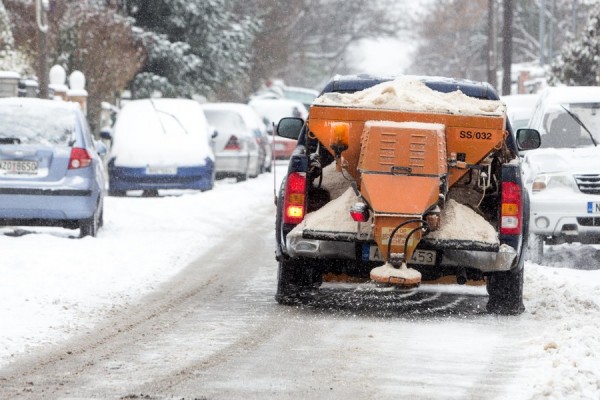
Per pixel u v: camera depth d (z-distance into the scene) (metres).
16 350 19.75
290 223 23.70
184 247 35.34
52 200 34.75
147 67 98.94
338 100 23.95
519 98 53.47
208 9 102.19
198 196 52.31
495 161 24.08
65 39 74.88
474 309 25.38
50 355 19.42
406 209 22.50
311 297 25.61
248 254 34.31
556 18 169.12
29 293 25.33
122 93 93.81
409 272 22.53
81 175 35.09
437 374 18.38
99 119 76.44
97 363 18.83
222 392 16.88
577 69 75.06
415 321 23.58
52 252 31.53
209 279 29.06
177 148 53.75
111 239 36.06
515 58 172.12
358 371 18.48
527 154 34.94
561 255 37.25
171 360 19.16
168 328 22.16
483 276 24.41
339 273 24.83
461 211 23.39
